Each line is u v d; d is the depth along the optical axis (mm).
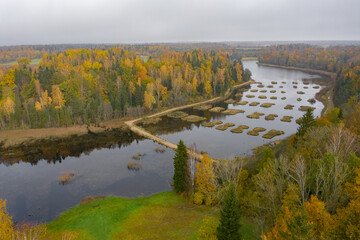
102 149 85438
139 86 136375
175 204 51750
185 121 119000
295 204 32500
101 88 135875
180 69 185250
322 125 59344
